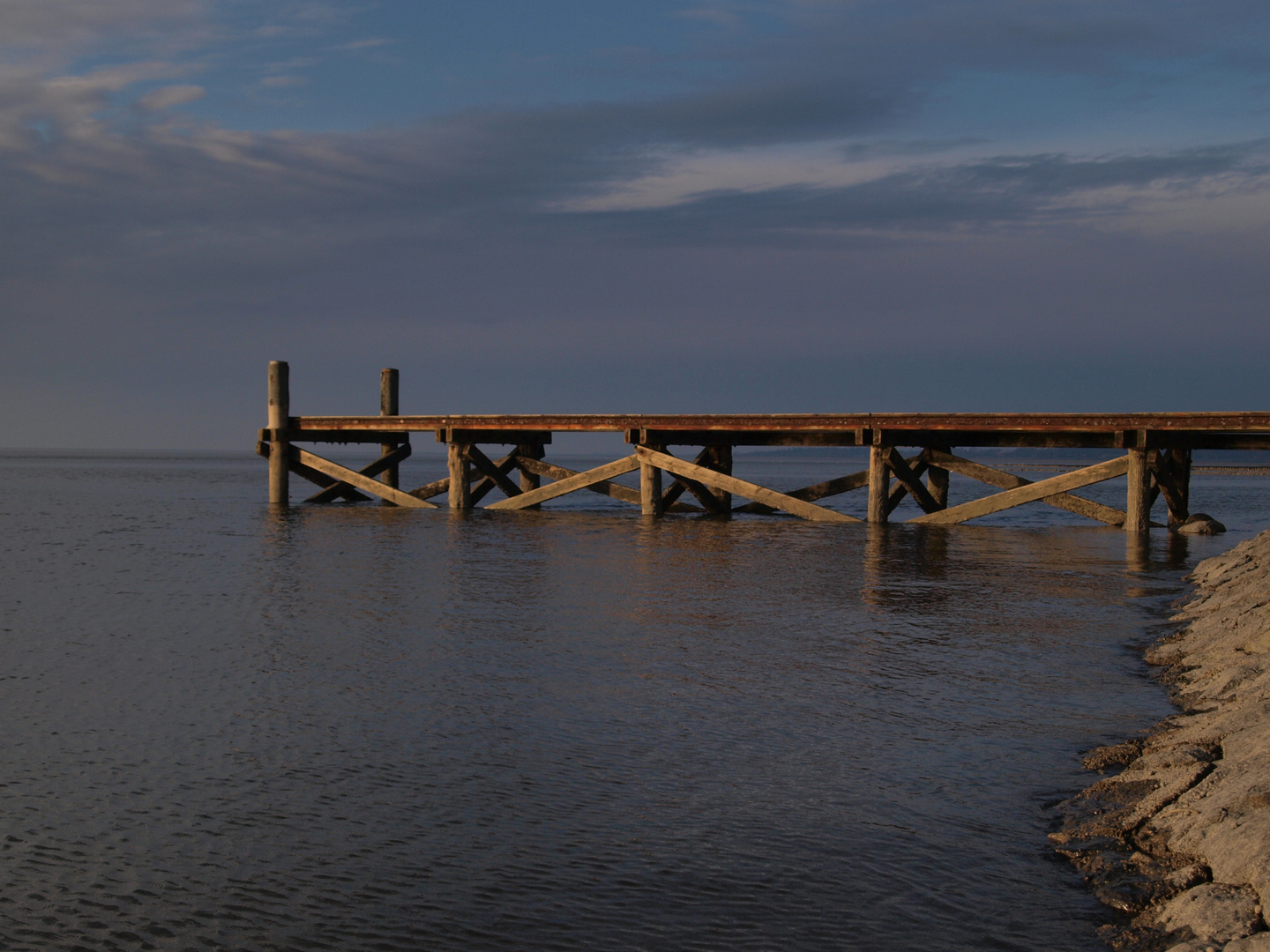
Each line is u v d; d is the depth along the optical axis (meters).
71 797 8.37
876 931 6.23
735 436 31.78
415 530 29.53
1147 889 6.46
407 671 12.50
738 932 6.23
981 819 7.84
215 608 16.86
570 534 27.91
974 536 26.97
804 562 22.22
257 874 7.00
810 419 28.45
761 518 32.28
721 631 14.91
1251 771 7.22
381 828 7.74
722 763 9.13
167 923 6.36
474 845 7.43
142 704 11.04
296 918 6.41
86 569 21.97
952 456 30.64
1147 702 11.06
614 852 7.31
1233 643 12.10
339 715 10.64
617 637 14.48
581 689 11.62
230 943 6.12
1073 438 27.94
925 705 10.98
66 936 6.19
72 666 12.77
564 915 6.44
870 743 9.68
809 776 8.81
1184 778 7.64
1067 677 12.18
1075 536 27.20
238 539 27.67
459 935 6.21
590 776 8.84
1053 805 8.09
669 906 6.54
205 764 9.14
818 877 6.91
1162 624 15.41
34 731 10.12
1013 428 26.27
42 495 57.62
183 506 45.09
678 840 7.50
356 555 23.75
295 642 14.21
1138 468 25.30
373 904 6.57
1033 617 15.98
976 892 6.68
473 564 22.03
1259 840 6.25
